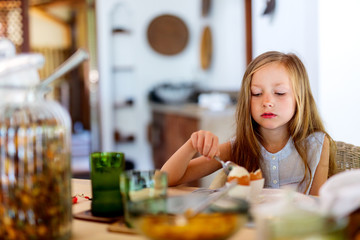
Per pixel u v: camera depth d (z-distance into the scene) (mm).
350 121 2900
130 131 5910
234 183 791
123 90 5898
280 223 538
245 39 4285
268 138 1394
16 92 692
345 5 2877
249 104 1358
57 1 7188
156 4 5910
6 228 673
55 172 683
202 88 5918
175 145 4652
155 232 581
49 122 686
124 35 5836
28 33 4785
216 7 5273
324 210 596
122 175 795
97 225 812
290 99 1274
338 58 2934
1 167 668
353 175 737
